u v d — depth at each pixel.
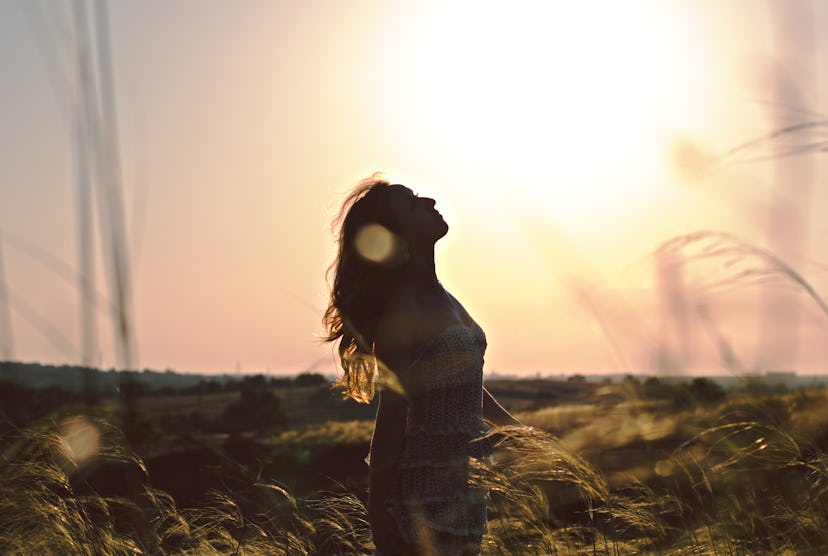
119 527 2.25
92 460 2.22
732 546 1.97
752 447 1.77
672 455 1.82
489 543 2.49
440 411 2.61
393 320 2.62
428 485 2.55
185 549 2.54
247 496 2.61
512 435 2.09
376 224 2.75
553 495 2.20
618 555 2.13
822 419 1.57
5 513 2.78
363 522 2.95
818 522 1.89
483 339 2.86
